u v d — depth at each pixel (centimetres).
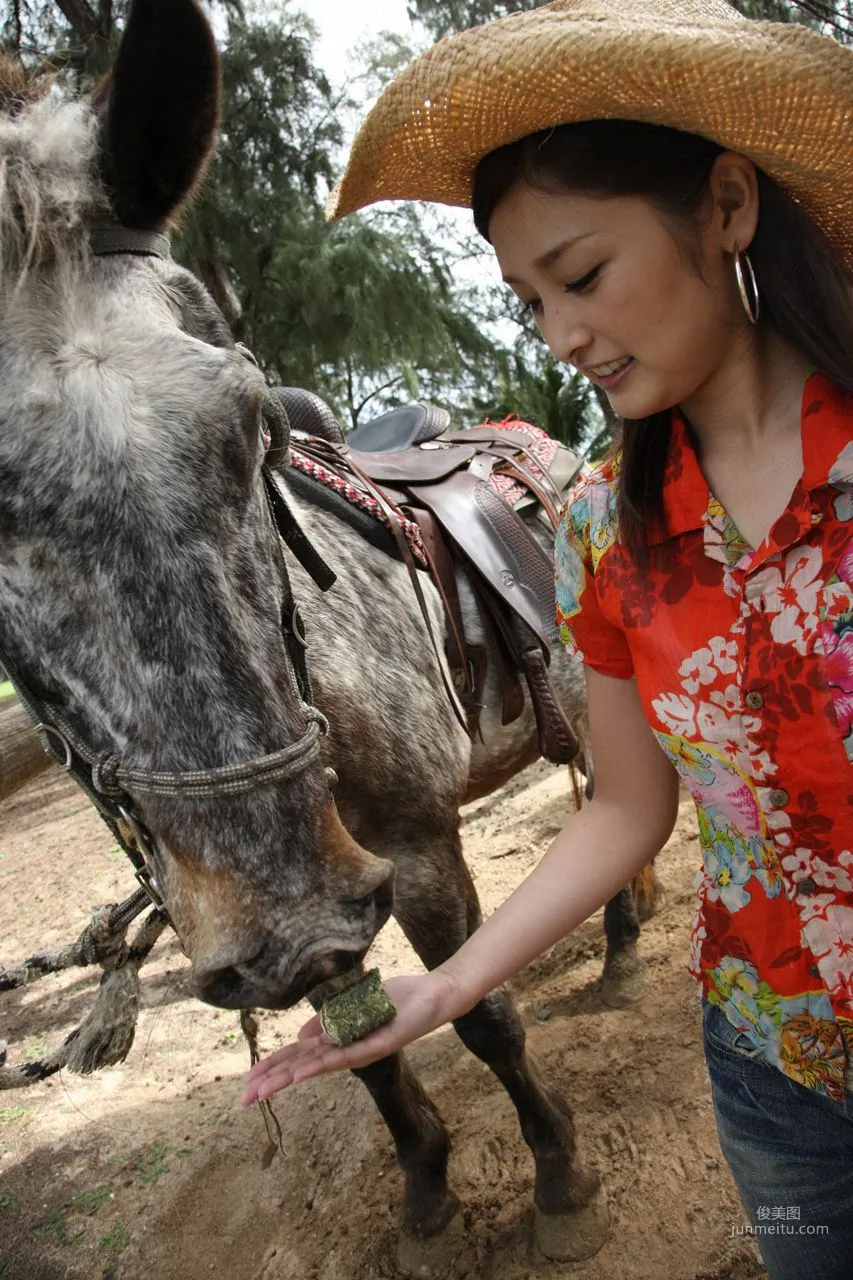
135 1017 171
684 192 84
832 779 90
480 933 116
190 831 111
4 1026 333
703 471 98
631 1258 191
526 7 675
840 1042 100
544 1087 204
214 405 110
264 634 117
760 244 88
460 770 192
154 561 105
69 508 104
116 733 112
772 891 100
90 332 110
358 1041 105
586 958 296
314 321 892
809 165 82
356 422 1406
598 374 93
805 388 90
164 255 132
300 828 112
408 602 190
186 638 107
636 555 99
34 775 239
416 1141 202
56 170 119
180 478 106
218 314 140
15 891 453
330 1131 247
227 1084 278
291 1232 220
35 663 117
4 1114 283
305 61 852
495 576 204
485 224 94
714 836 105
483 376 1188
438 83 85
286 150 876
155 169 127
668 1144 215
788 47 77
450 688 190
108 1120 272
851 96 77
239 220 844
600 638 112
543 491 246
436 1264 199
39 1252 230
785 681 90
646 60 76
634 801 118
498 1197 213
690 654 97
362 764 168
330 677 164
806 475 87
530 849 376
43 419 104
